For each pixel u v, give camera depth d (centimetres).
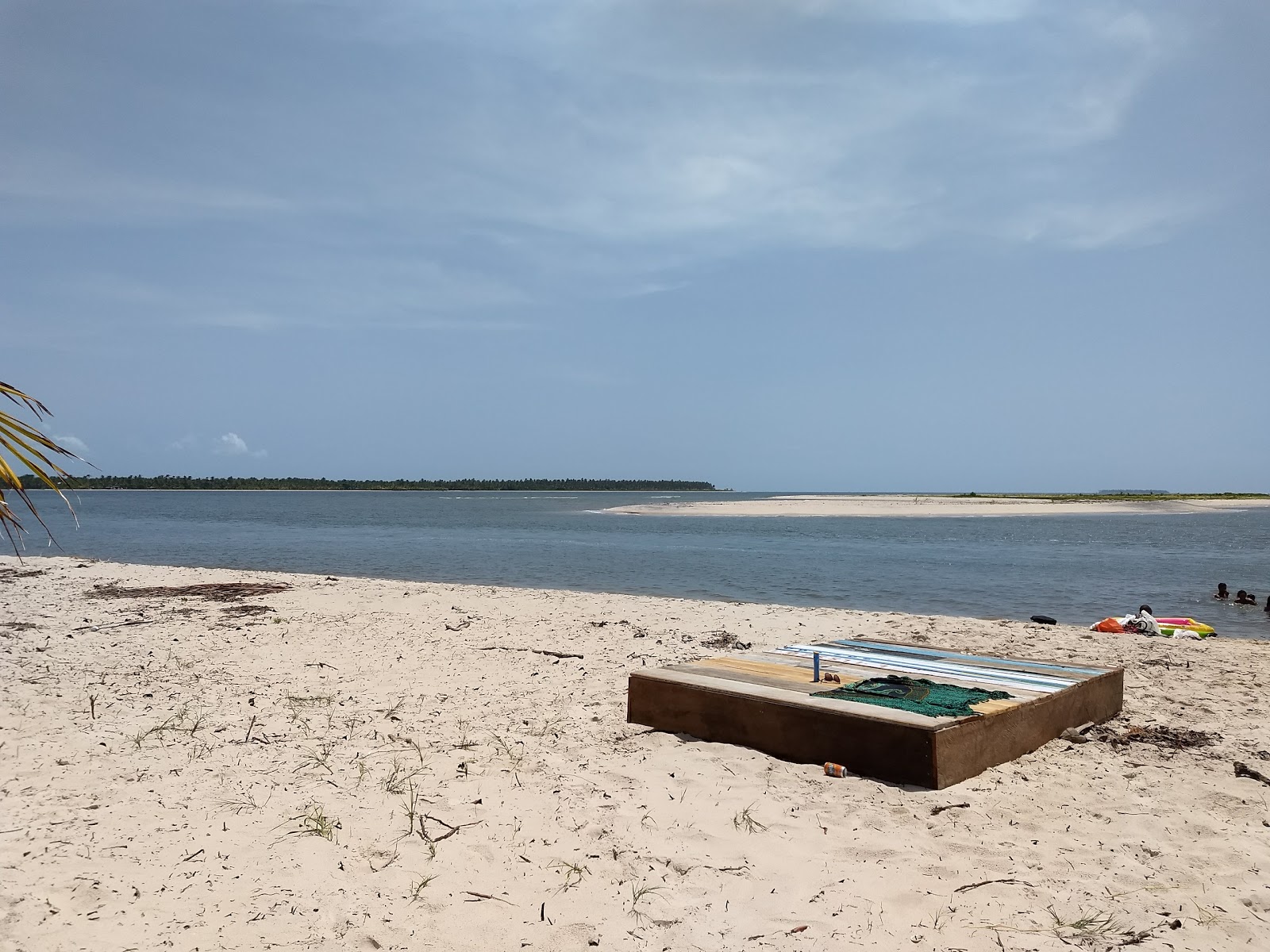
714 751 555
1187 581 1955
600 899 361
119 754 540
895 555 2641
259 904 347
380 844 409
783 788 491
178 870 374
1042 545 3164
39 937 311
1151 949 326
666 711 612
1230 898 367
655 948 324
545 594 1503
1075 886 377
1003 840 425
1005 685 620
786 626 1178
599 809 459
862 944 327
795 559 2491
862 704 541
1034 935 334
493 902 356
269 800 464
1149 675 849
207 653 917
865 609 1486
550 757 549
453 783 497
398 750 563
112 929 321
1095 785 505
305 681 780
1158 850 414
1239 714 691
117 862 380
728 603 1414
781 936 332
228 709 666
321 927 331
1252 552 2855
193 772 508
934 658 721
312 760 536
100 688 734
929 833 431
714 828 435
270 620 1154
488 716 657
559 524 4956
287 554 2698
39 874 362
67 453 359
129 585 1563
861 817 448
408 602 1364
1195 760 558
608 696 732
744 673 639
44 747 550
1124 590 1775
